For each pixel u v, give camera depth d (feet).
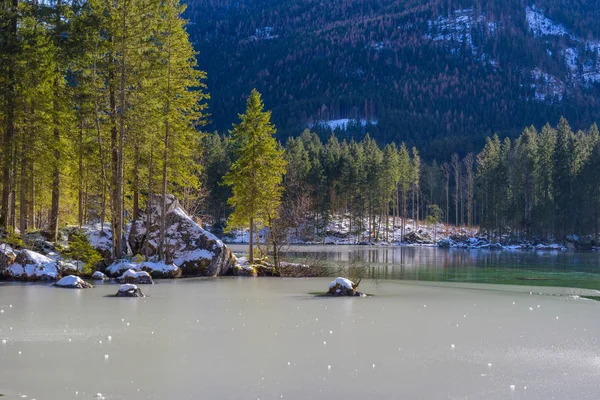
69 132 113.70
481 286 92.89
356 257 122.52
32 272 87.04
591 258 192.34
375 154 376.68
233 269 115.96
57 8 106.22
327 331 44.83
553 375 31.32
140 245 114.52
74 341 39.63
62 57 105.50
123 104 100.37
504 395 27.43
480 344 40.04
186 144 122.62
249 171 134.21
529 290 86.43
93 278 92.27
